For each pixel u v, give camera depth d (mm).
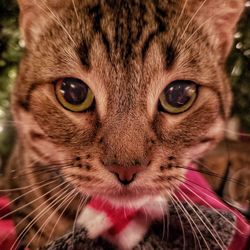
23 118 141
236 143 170
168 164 127
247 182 154
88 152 125
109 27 129
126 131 120
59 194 138
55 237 136
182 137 131
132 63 125
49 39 132
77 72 126
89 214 116
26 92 138
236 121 193
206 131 138
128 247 111
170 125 128
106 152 119
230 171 155
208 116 136
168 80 128
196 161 140
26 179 147
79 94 127
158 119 127
